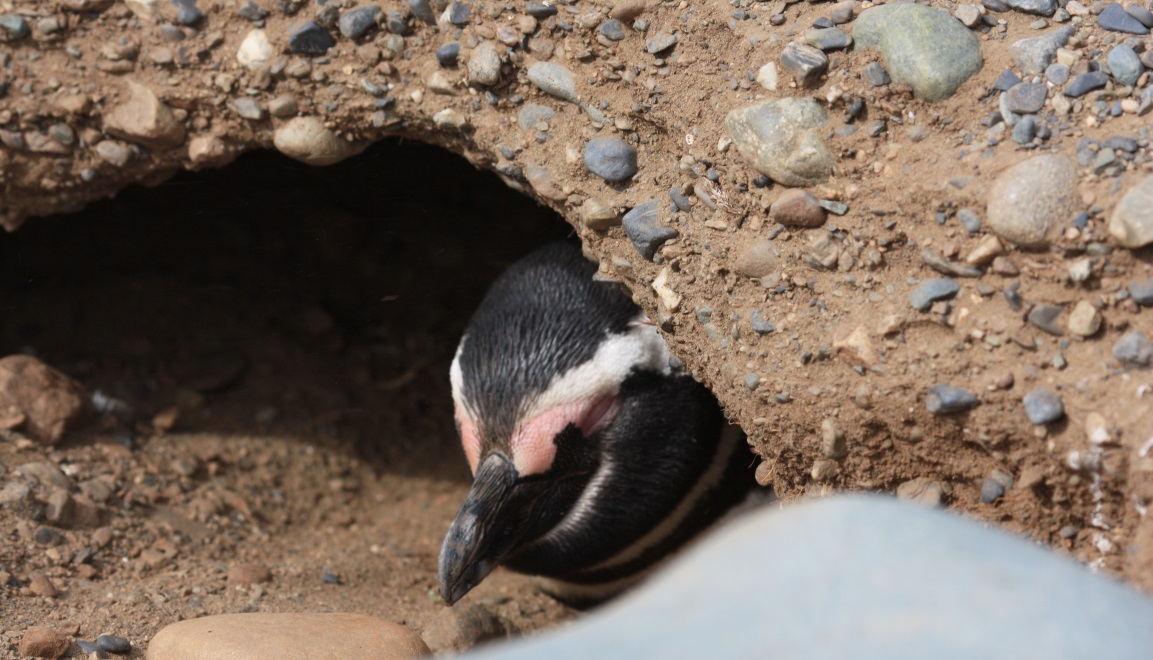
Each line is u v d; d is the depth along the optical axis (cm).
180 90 374
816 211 363
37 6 374
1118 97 362
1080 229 360
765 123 364
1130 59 362
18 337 389
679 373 373
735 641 227
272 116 374
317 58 373
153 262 394
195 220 392
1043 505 361
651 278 368
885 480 363
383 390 394
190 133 375
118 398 387
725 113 365
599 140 368
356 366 394
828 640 222
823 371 363
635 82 368
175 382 390
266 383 392
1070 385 359
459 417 373
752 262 364
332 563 379
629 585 379
